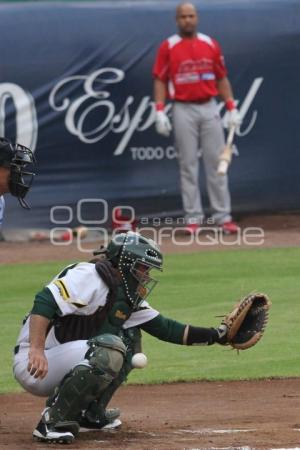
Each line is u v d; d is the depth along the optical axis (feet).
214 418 60.54
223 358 82.17
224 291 107.34
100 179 146.92
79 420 55.77
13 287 111.75
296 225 147.33
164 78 139.54
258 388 71.20
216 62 138.41
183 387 72.08
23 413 63.26
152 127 148.05
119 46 146.30
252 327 57.06
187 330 56.85
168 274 117.19
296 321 94.17
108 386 55.11
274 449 50.80
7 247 139.33
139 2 147.43
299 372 76.33
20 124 143.54
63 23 144.46
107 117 146.72
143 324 56.44
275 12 150.10
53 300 52.49
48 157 144.87
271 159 151.23
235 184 150.30
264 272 117.60
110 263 54.19
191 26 136.87
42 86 144.15
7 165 54.75
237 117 139.85
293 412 62.28
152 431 56.44
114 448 51.65
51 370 53.78
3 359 81.87
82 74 145.38
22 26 143.02
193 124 139.13
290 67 150.82
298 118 151.43
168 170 148.66
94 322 54.44
